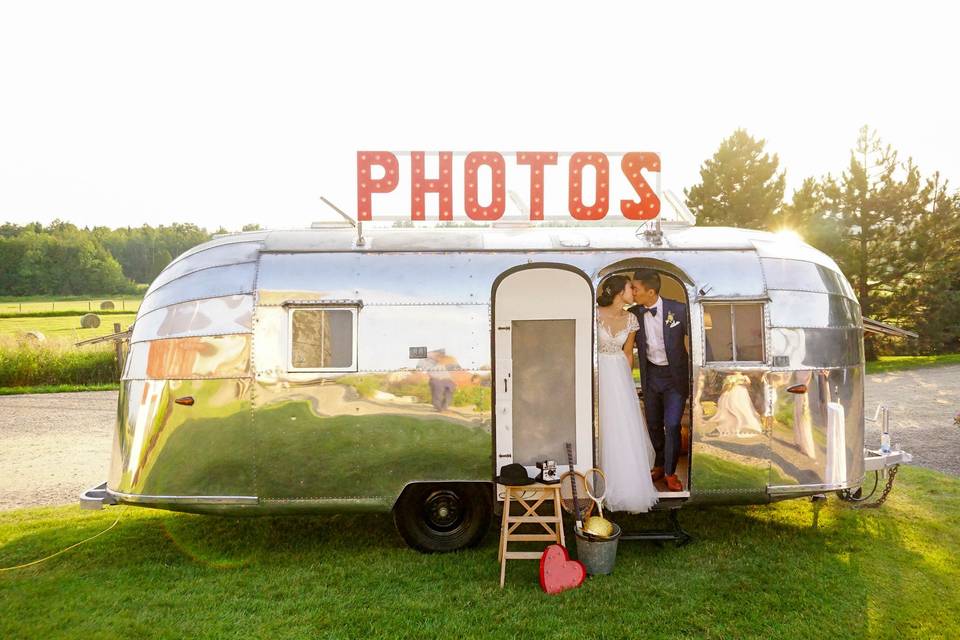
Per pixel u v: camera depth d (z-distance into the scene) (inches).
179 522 231.6
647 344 221.1
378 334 188.5
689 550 199.0
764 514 232.5
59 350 636.7
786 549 199.9
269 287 190.2
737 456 193.8
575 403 212.5
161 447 188.2
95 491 201.2
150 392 191.0
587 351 212.4
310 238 203.3
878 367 717.3
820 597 167.9
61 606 166.1
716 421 193.2
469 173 210.1
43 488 287.4
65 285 3164.4
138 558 198.4
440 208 209.0
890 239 751.1
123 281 3302.2
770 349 194.7
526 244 201.3
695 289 195.2
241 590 174.7
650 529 218.8
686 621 155.5
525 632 151.3
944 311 771.4
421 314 190.1
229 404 185.8
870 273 761.6
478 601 166.2
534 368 213.3
